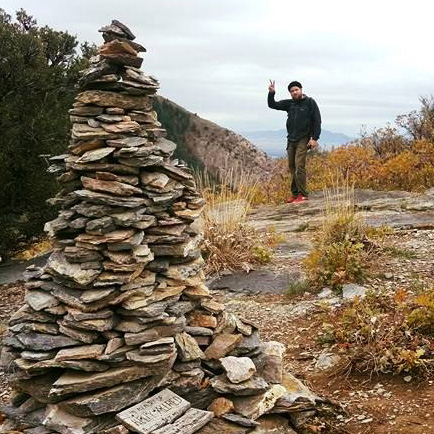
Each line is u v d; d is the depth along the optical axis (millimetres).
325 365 5289
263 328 6336
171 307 4285
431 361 4930
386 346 5086
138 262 4066
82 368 3855
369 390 4801
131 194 4129
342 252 7324
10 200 10078
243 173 10172
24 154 10016
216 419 4105
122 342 4020
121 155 4113
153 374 4035
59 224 4172
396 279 7082
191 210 4555
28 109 10188
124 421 3812
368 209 11078
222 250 8391
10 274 9375
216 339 4523
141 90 4312
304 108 12016
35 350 3984
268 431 4172
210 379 4328
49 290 4172
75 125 4316
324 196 12695
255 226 10766
